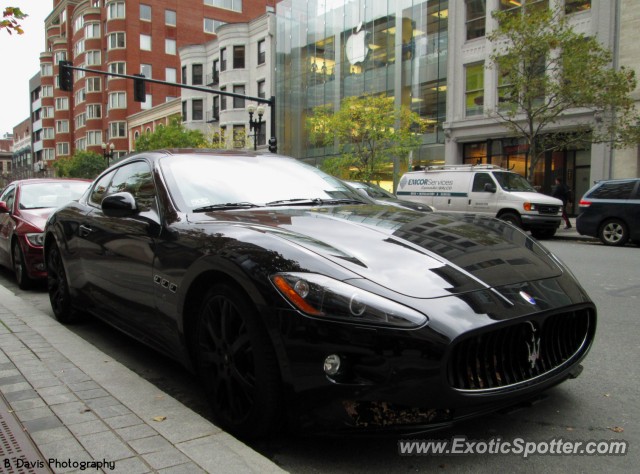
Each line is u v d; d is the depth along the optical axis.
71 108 65.19
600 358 3.55
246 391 2.19
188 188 3.03
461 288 2.10
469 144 22.64
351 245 2.32
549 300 2.23
